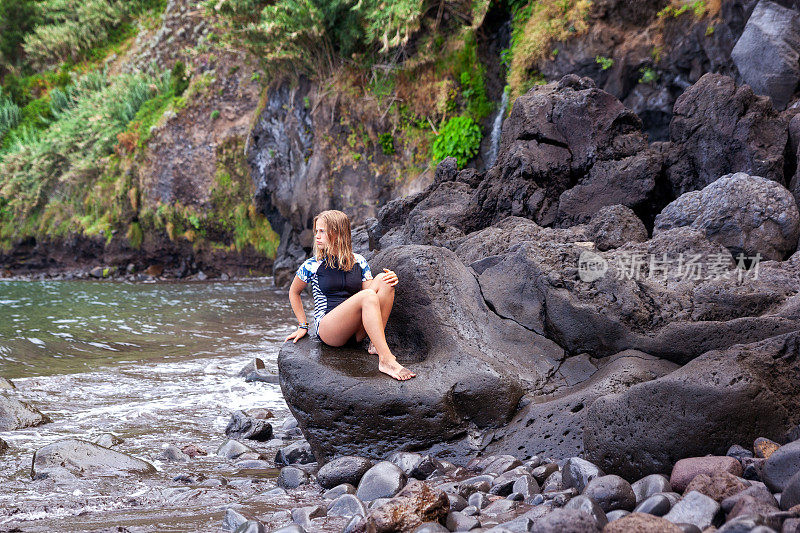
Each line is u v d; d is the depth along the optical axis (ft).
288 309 47.32
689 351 15.56
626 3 44.88
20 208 83.82
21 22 101.65
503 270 18.30
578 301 16.79
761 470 11.18
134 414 20.85
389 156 59.82
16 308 45.19
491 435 14.90
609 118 30.12
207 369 28.02
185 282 71.87
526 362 16.55
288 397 15.56
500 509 11.57
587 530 9.41
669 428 12.47
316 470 15.08
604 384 14.70
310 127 62.64
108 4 99.45
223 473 15.42
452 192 34.55
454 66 56.13
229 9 58.70
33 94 98.48
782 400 12.77
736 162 27.25
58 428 19.17
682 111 29.25
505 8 54.19
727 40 40.50
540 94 31.91
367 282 16.38
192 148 76.23
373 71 59.11
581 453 13.82
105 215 79.46
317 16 56.44
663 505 10.44
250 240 75.56
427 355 16.72
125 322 39.99
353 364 15.52
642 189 28.35
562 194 30.09
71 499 13.10
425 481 13.51
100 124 81.20
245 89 76.18
